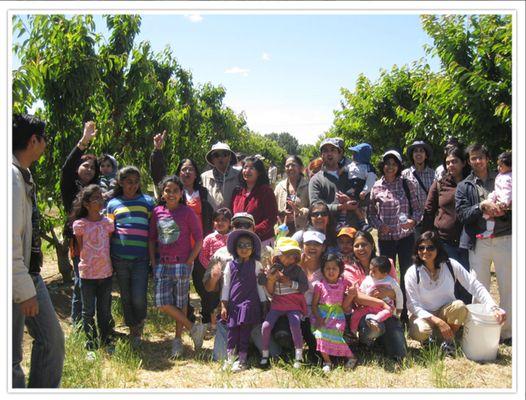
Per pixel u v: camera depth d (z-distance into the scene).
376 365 4.23
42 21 6.24
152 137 8.82
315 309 4.39
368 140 12.12
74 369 3.88
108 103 7.66
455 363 4.26
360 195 5.53
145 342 5.00
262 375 4.09
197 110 14.36
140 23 7.95
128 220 4.71
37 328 3.25
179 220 4.72
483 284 4.79
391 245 5.43
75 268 4.90
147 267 4.77
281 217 6.34
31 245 3.18
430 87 7.37
